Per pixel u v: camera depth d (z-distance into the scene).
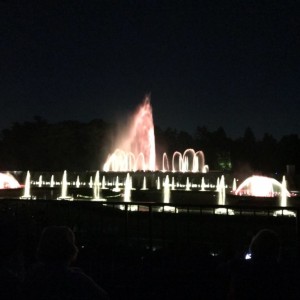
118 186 36.59
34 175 41.53
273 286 3.62
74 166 65.62
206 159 77.19
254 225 9.57
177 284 6.49
